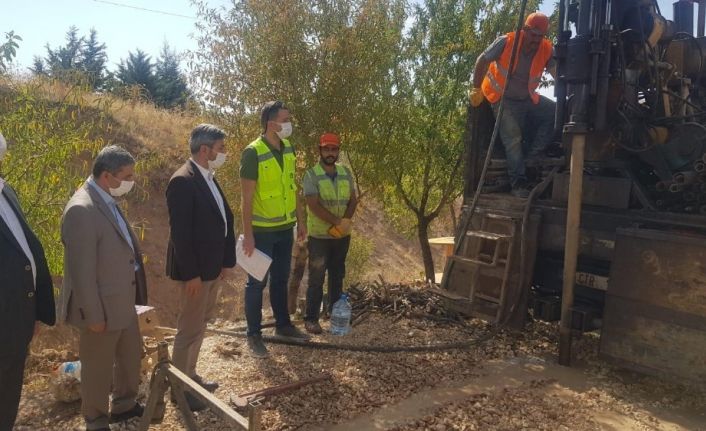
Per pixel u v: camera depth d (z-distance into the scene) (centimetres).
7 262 299
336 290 593
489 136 645
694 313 417
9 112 520
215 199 404
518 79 593
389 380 466
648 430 395
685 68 577
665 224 467
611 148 516
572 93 545
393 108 873
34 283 316
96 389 349
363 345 541
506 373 491
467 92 952
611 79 499
